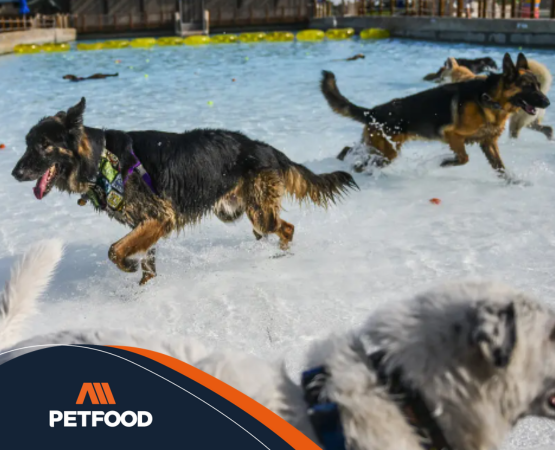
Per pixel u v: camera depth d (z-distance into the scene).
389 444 1.72
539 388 1.77
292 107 12.02
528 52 18.08
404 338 1.75
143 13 35.44
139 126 10.69
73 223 6.36
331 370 1.83
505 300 1.72
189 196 5.01
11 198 7.16
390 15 28.59
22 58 23.53
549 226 5.59
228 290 4.82
